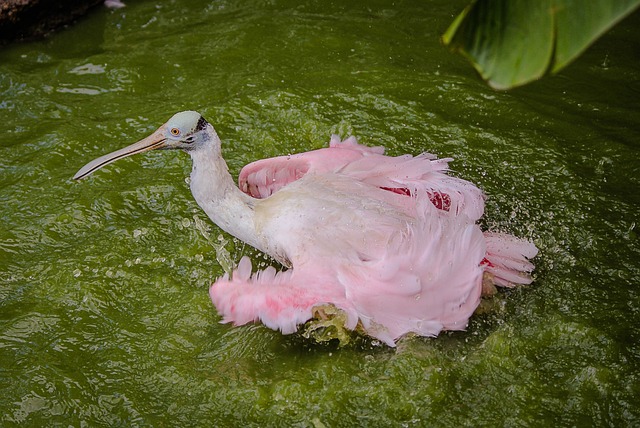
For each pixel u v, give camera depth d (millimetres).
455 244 4758
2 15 8234
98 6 8977
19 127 7094
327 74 7645
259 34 8367
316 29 8422
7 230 5945
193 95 7445
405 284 4633
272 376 4742
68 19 8688
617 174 6234
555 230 5680
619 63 7770
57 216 6043
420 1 8961
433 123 6855
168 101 7375
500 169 6316
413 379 4602
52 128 7043
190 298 5324
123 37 8461
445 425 4348
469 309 4785
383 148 5895
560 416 4375
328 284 4719
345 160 5570
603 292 5152
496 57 3293
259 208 5266
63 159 6680
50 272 5574
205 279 5496
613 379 4555
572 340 4812
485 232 5156
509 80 3277
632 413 4383
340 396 4535
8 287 5480
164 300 5348
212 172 5297
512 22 3238
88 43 8406
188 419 4496
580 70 7676
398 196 5184
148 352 4965
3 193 6309
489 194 6035
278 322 4582
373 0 9008
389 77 7543
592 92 7344
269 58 7965
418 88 7363
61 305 5332
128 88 7590
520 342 4801
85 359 4934
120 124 7047
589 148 6547
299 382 4617
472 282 4754
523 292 5172
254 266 5629
